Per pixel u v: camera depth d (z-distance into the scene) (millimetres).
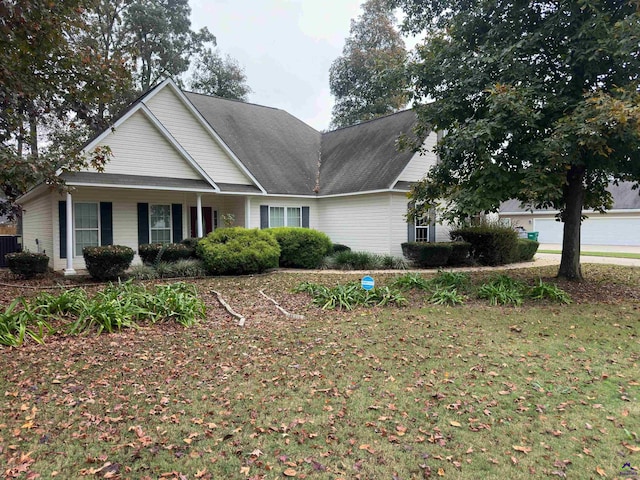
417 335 6000
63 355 5043
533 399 3898
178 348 5426
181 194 15359
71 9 7355
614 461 2904
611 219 27125
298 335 6051
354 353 5207
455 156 9469
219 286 10617
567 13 8469
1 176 6941
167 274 11938
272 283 11062
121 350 5285
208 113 18641
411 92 10594
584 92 8227
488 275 12172
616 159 8812
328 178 18281
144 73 27922
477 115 9609
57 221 12930
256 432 3283
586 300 8516
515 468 2830
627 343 5625
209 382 4289
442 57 10000
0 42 6344
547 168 8016
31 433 3232
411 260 14828
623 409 3689
